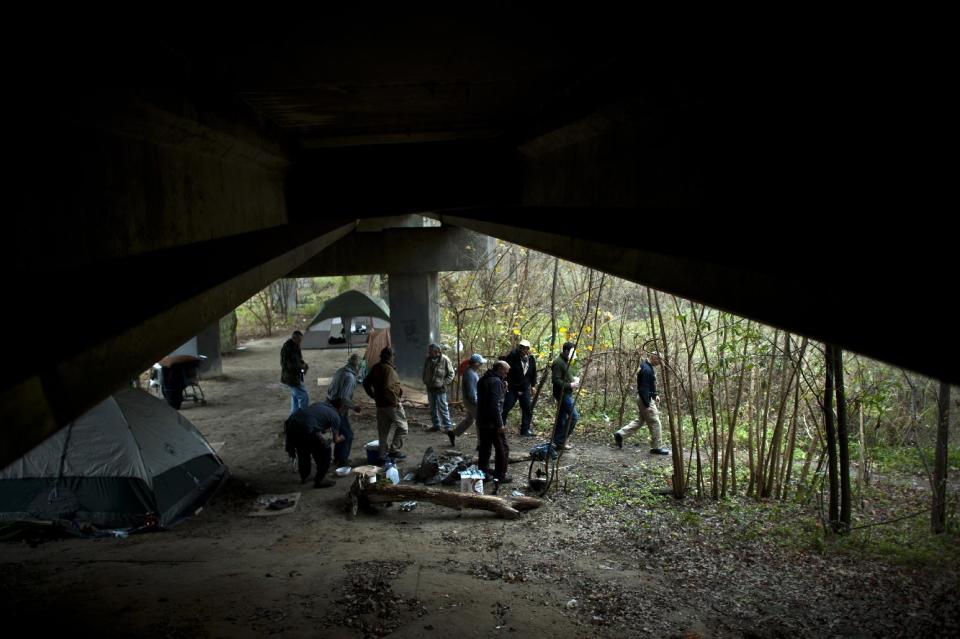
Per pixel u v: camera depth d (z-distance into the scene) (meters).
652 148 3.54
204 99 3.58
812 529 8.61
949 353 1.31
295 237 5.43
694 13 2.63
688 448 12.41
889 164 1.85
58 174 2.49
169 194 3.59
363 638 6.26
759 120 2.54
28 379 1.57
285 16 2.75
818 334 1.80
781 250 2.15
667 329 15.44
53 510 9.36
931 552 7.73
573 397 12.73
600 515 9.43
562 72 3.86
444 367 13.72
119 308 2.34
